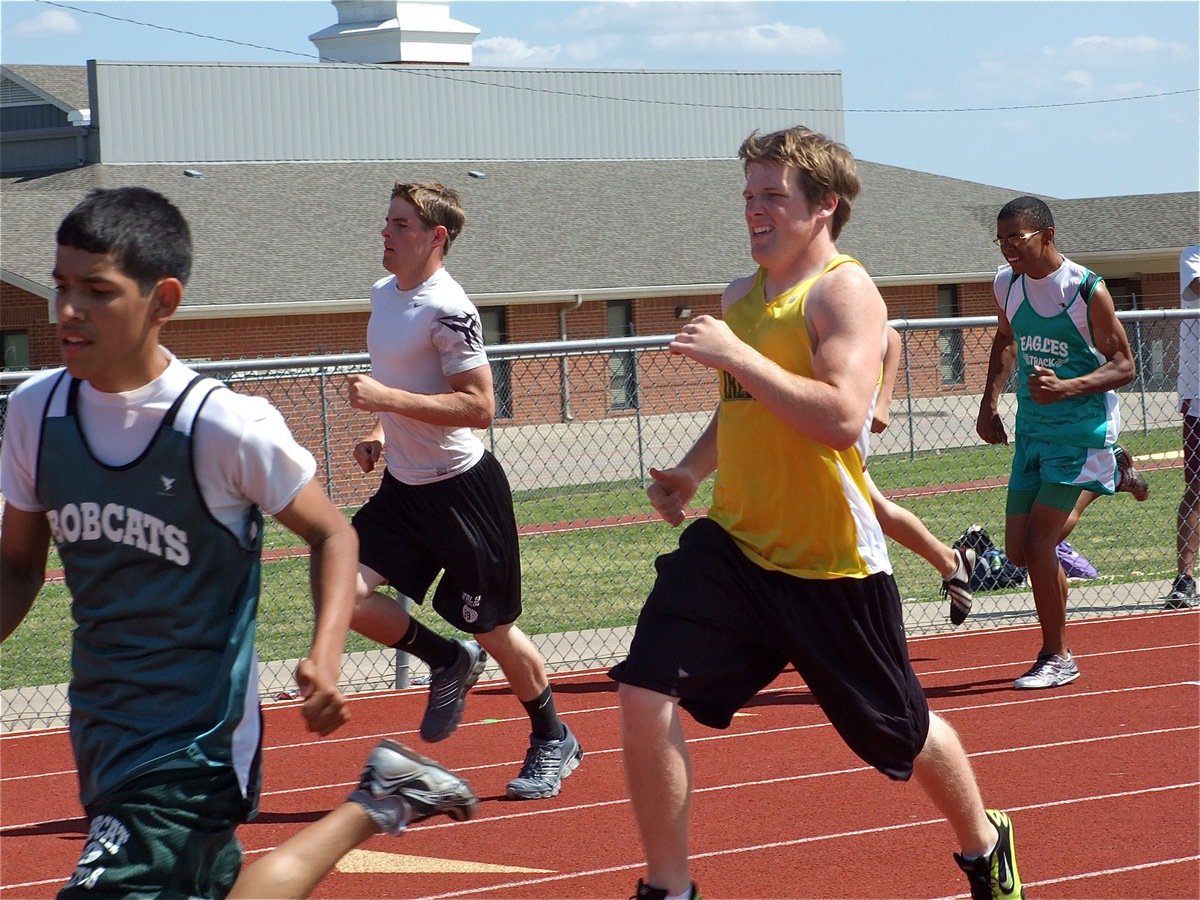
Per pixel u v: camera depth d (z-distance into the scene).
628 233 47.22
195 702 3.64
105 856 3.54
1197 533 12.09
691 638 4.65
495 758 7.97
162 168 48.22
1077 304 8.84
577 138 58.56
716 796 7.00
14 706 9.92
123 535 3.61
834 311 4.70
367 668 10.84
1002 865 4.93
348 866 6.05
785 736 8.20
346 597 3.74
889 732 4.73
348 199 46.44
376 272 41.03
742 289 5.23
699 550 4.77
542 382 26.48
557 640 11.69
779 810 6.72
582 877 5.87
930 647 10.82
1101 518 18.44
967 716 8.52
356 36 67.06
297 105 52.62
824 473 4.67
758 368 4.49
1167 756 7.45
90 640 3.70
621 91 59.56
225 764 3.66
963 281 47.38
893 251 48.09
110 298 3.47
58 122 52.91
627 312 44.28
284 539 19.11
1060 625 9.23
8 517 3.83
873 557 4.74
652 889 4.55
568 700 9.53
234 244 41.47
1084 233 50.66
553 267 43.66
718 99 61.50
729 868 5.91
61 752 8.55
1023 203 8.88
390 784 3.83
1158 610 11.98
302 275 40.03
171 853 3.58
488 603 6.97
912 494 21.84
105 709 3.66
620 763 7.75
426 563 7.07
